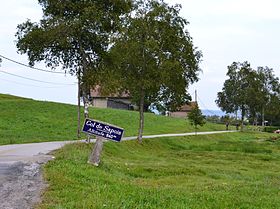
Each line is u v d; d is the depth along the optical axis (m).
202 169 24.36
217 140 67.06
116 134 17.72
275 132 103.12
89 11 26.42
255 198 13.35
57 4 27.19
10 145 30.19
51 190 11.50
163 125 78.44
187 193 13.31
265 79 110.44
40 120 58.97
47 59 28.77
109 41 29.59
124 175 18.53
